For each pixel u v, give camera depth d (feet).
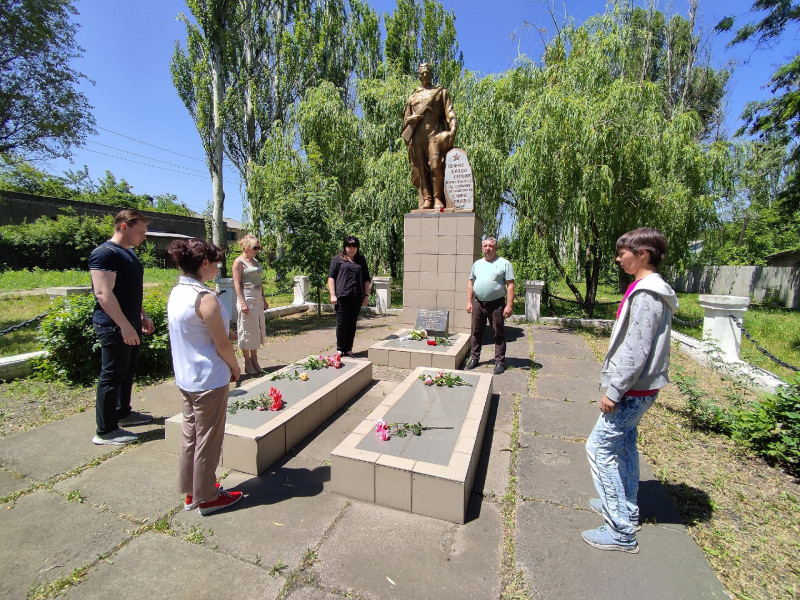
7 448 10.51
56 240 79.20
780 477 9.47
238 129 52.65
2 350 20.22
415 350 17.92
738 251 64.28
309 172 38.09
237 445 9.48
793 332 27.48
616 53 28.66
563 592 6.17
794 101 36.60
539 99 26.53
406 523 7.75
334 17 60.64
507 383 15.97
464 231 22.65
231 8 45.44
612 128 24.29
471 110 34.58
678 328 30.14
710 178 26.81
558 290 54.65
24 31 41.68
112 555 6.90
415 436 9.47
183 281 7.47
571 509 8.21
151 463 9.88
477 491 8.84
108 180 154.81
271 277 58.03
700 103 72.33
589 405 13.74
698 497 8.66
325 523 7.74
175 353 7.52
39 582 6.32
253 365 16.69
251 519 7.84
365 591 6.17
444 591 6.17
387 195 38.70
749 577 6.56
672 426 12.09
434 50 69.82
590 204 25.73
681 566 6.71
